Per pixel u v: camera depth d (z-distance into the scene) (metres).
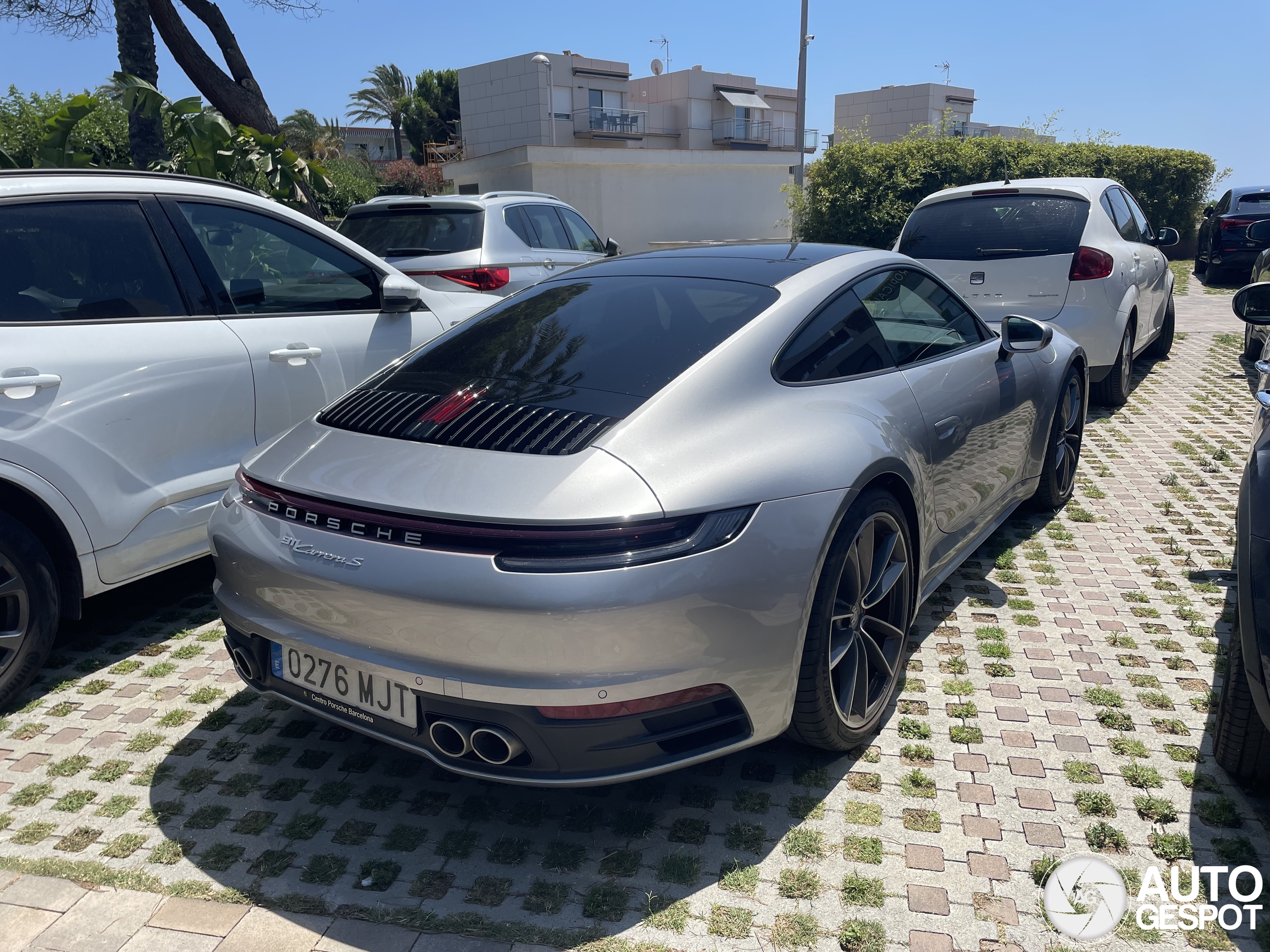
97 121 18.70
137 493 3.43
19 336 3.10
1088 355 6.11
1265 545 2.19
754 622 2.25
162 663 3.49
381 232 8.19
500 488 2.16
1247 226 15.37
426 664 2.17
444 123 64.31
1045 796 2.56
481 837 2.47
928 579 3.30
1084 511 4.86
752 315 2.77
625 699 2.12
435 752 2.27
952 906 2.17
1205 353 9.36
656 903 2.20
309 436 2.63
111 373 3.32
